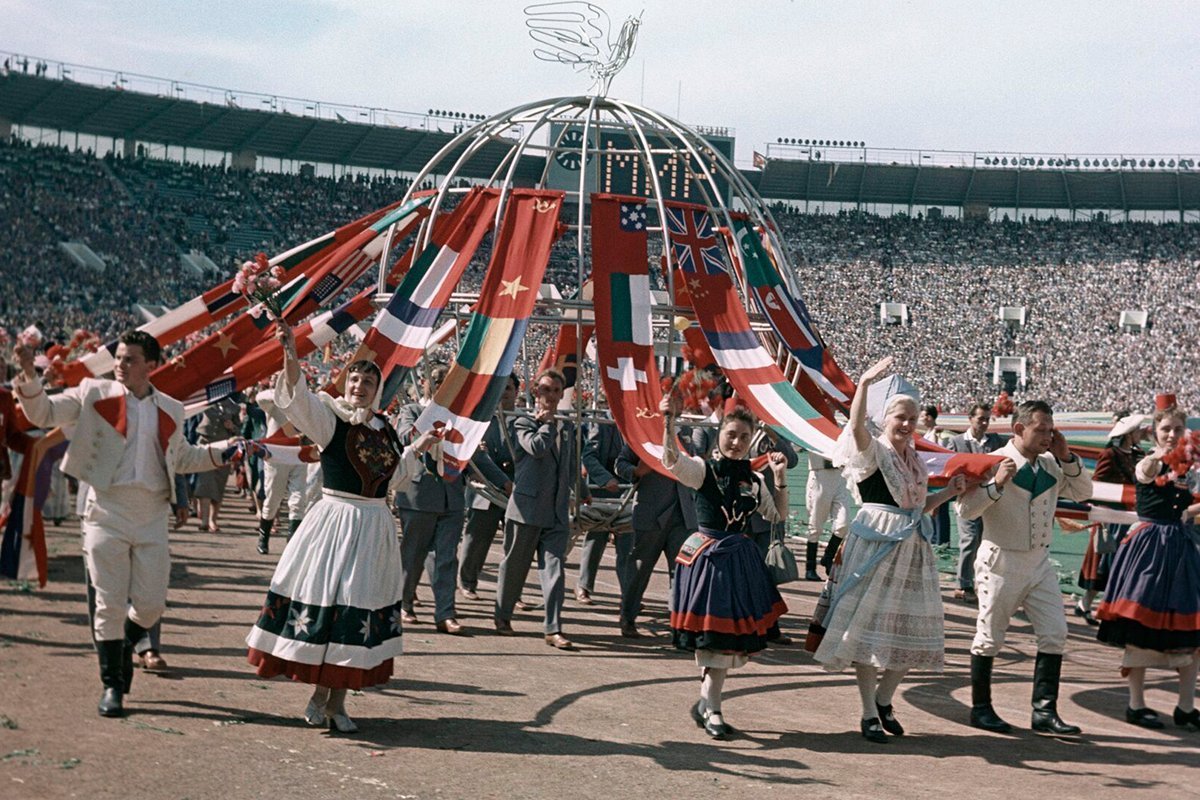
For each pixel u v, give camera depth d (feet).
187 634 23.94
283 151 184.44
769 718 20.49
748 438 19.38
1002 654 28.50
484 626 28.27
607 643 27.14
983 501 19.98
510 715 19.26
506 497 28.37
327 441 17.16
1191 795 16.79
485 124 30.37
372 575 16.93
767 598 19.12
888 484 19.27
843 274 193.57
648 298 27.73
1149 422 26.61
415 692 20.47
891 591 19.11
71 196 160.86
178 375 27.07
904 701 22.74
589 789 15.21
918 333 185.06
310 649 16.52
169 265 157.28
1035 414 20.33
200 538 41.81
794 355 29.19
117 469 17.13
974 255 196.54
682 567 19.08
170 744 15.74
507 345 26.05
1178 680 25.23
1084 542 56.13
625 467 27.20
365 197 185.37
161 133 175.63
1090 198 207.62
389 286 33.40
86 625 24.04
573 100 31.14
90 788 13.53
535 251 27.86
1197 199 202.39
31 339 16.29
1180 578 21.17
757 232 31.60
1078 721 21.50
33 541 18.35
